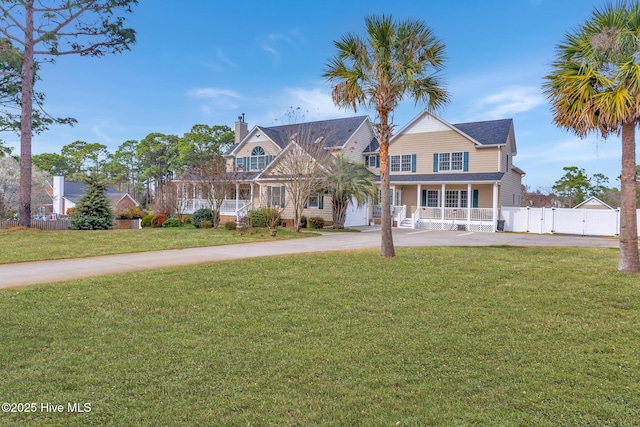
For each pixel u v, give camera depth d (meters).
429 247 13.27
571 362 4.05
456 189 25.62
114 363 3.95
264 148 28.36
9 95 19.44
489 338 4.77
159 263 9.91
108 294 6.68
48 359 4.03
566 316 5.61
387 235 10.62
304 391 3.43
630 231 8.65
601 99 8.21
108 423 2.90
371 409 3.13
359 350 4.38
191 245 13.84
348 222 24.66
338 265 9.40
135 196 60.59
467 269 8.92
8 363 3.92
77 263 9.91
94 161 68.69
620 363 4.02
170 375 3.71
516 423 2.93
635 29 8.24
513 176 27.75
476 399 3.30
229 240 15.32
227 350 4.34
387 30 10.12
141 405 3.16
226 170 23.36
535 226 22.56
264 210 21.08
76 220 21.31
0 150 22.17
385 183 10.66
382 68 10.16
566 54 8.98
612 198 38.59
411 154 26.38
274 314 5.69
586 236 20.27
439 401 3.27
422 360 4.12
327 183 20.81
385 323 5.33
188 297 6.56
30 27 16.94
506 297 6.61
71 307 5.92
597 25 8.50
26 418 2.94
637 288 7.11
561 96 8.91
